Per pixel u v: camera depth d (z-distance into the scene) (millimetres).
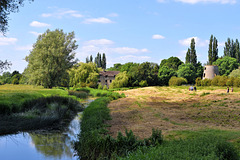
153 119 14875
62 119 15773
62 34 42625
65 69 42000
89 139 8336
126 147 7672
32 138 10680
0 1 12570
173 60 96750
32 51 41656
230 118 14391
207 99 26812
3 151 8672
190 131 10477
